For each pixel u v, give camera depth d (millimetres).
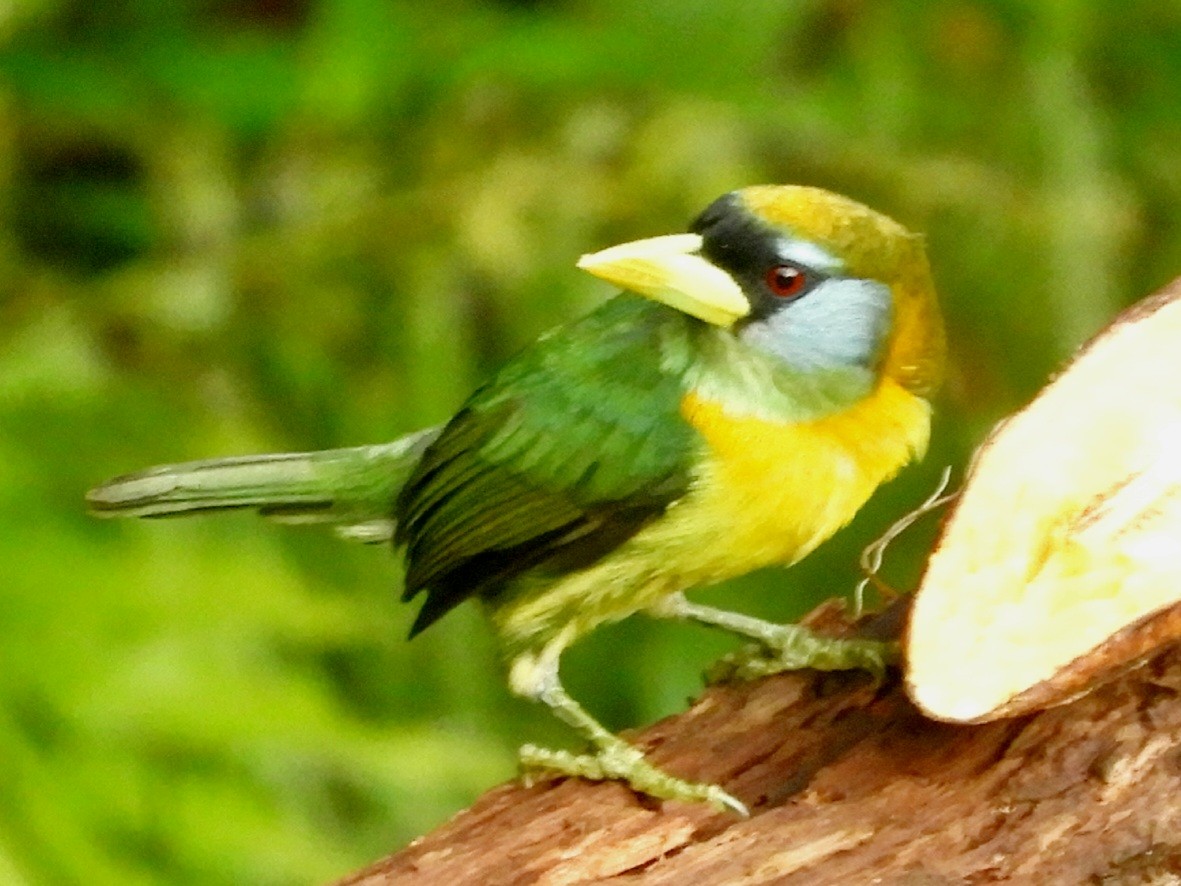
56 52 10281
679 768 5895
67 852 7375
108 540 8688
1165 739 5324
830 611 6605
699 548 6656
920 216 10453
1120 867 5035
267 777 8375
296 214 10719
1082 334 10094
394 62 10055
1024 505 5691
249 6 11680
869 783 5508
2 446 8781
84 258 10977
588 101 10453
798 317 6270
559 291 9969
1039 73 10258
